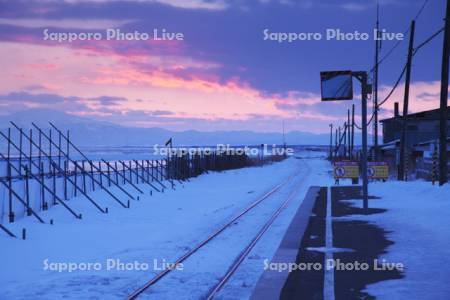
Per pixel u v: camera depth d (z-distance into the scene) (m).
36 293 10.77
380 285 9.70
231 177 64.19
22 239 19.66
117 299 10.10
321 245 14.18
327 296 8.97
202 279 11.54
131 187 44.16
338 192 33.00
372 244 14.20
